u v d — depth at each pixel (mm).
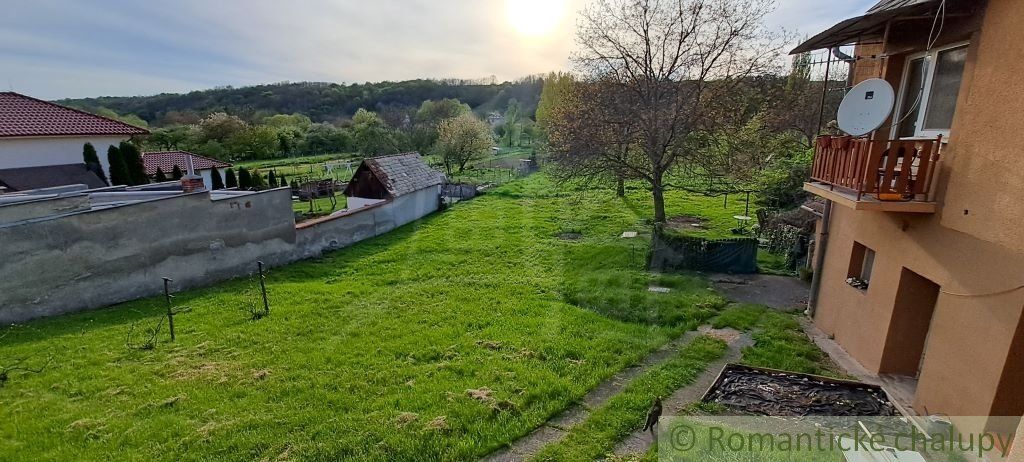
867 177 5625
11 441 5246
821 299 8438
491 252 15188
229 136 51625
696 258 12391
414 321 9211
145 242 11281
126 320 9586
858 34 6824
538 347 7680
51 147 22953
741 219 17859
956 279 5027
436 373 6848
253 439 5219
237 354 7730
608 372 6715
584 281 11680
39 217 10133
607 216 20312
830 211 8258
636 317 9219
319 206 25547
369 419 5605
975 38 4879
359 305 10320
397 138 51188
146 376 6945
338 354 7633
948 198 5188
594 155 16938
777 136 19141
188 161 32969
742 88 16688
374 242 17688
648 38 16500
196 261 12328
